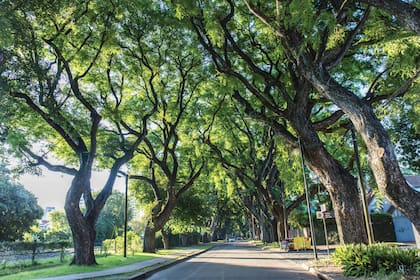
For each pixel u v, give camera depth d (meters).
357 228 16.59
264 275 15.19
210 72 23.55
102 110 21.66
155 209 33.00
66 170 21.70
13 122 18.83
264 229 53.41
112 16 18.36
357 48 16.12
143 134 24.77
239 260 24.36
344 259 13.30
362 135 10.50
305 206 44.88
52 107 17.98
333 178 17.16
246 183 41.34
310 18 10.52
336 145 29.78
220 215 81.62
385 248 12.74
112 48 19.66
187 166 38.19
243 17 18.27
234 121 31.92
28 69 11.97
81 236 20.00
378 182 9.87
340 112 19.42
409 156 30.23
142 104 26.92
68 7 14.80
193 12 15.66
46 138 23.59
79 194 20.20
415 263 11.39
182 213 43.28
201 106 29.95
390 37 12.58
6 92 11.28
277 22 12.26
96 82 23.28
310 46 13.87
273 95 23.66
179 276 15.95
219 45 16.58
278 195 44.03
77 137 20.69
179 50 22.95
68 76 19.38
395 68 14.22
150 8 20.09
